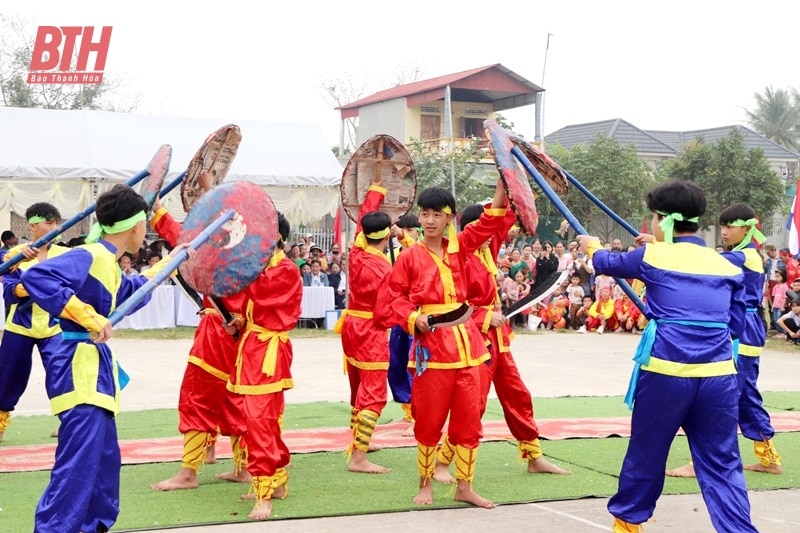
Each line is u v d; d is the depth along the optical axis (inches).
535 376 503.8
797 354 636.7
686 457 302.5
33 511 220.7
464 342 235.8
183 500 237.1
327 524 218.4
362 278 279.9
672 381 191.0
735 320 222.8
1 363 298.7
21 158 671.8
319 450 299.0
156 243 730.8
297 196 744.3
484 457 295.1
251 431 226.5
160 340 632.4
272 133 778.2
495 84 1277.1
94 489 182.1
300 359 552.7
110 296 185.2
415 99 1322.6
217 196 219.5
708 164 1203.9
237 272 215.3
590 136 1670.8
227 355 249.4
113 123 732.0
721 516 188.1
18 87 1396.4
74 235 695.7
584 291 776.3
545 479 266.4
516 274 770.2
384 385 279.1
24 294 291.9
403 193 327.9
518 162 234.8
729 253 232.2
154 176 232.5
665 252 197.6
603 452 300.5
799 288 692.1
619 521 198.5
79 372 179.6
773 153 1700.3
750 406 281.7
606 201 1193.4
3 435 317.4
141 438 312.0
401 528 215.9
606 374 516.1
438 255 238.2
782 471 284.5
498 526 218.8
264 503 224.4
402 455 296.7
